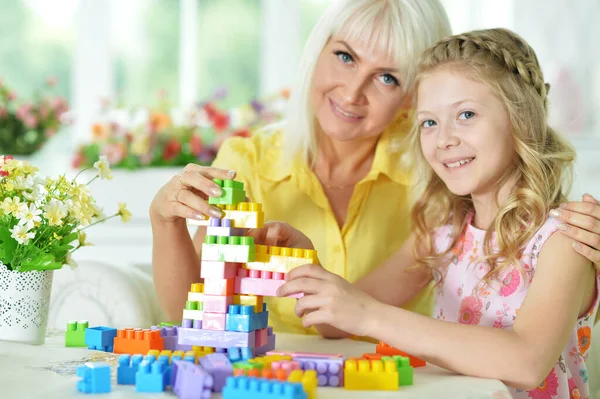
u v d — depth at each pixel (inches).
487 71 43.4
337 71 51.7
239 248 34.9
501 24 109.5
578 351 44.6
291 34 113.3
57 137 115.6
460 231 49.9
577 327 44.4
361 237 56.2
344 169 57.2
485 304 46.3
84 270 52.9
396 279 51.0
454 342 35.1
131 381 31.1
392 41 49.8
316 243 55.7
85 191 43.6
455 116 43.6
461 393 30.8
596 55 106.4
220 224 36.3
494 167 43.6
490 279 45.9
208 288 35.2
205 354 34.0
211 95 114.3
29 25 116.6
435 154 44.9
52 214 41.0
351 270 55.6
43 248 41.6
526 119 44.1
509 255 44.2
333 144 56.5
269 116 104.3
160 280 47.3
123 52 115.7
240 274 36.9
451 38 46.4
